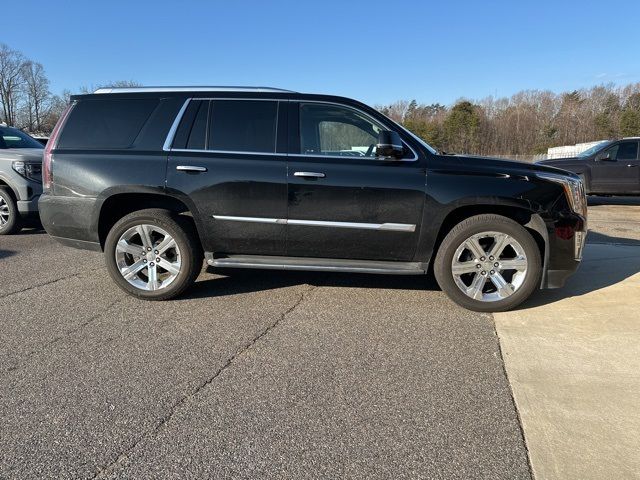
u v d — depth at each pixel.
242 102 4.38
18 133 8.74
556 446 2.42
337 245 4.26
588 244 7.00
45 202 4.49
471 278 4.42
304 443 2.44
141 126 4.42
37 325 3.88
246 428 2.55
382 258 4.30
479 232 4.10
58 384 2.98
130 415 2.66
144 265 4.43
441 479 2.20
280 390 2.93
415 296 4.63
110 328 3.84
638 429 2.55
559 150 51.44
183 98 4.44
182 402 2.79
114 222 4.65
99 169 4.32
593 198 14.22
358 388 2.96
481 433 2.53
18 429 2.53
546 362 3.30
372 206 4.14
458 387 2.98
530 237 4.07
